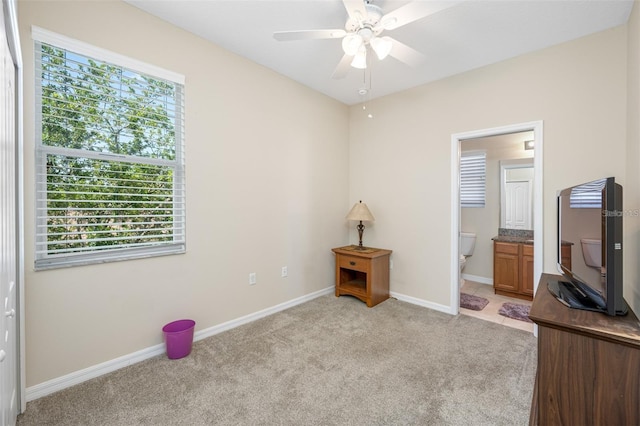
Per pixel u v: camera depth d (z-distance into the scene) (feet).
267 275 9.98
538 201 8.44
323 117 11.96
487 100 9.35
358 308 10.68
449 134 10.21
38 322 5.61
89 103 6.21
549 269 8.30
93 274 6.30
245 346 7.79
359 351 7.54
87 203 6.23
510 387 6.07
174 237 7.68
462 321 9.50
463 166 15.15
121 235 6.74
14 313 4.76
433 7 5.05
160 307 7.37
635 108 6.34
